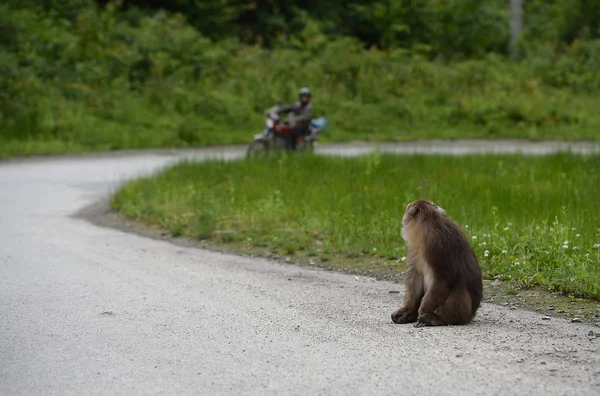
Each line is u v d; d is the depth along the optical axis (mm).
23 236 13836
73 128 32312
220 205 15766
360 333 7488
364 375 6242
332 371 6363
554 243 10430
